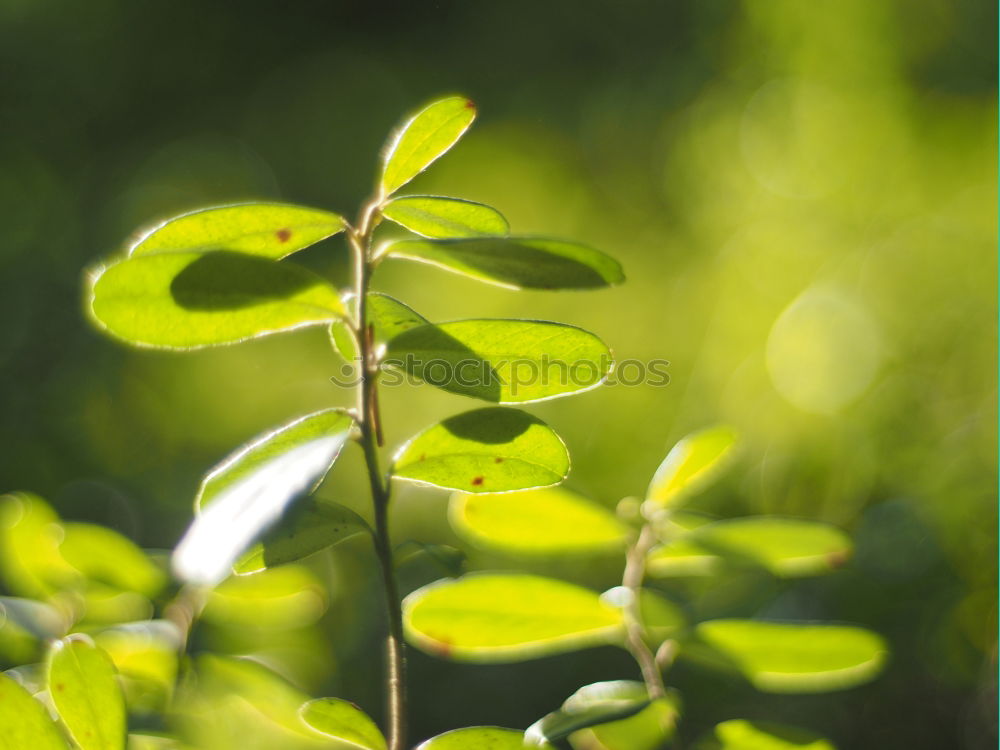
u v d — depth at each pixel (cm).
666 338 83
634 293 86
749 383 76
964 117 85
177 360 89
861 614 61
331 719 29
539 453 29
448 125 30
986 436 68
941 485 67
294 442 29
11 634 31
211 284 28
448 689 62
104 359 92
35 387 91
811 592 61
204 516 27
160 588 32
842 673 32
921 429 71
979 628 60
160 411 88
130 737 31
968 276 76
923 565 64
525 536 32
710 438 33
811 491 70
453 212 29
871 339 75
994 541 63
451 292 85
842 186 84
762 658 32
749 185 90
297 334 87
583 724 30
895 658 60
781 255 83
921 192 82
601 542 33
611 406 75
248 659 32
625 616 32
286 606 34
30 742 29
